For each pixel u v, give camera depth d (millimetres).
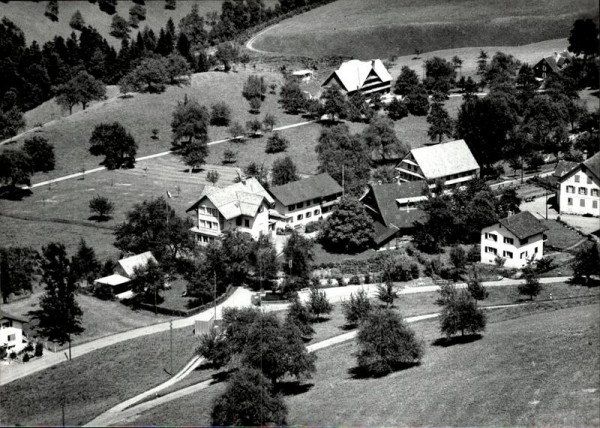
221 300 146000
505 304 136125
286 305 142875
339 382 105938
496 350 108000
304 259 153250
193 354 123750
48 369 120750
